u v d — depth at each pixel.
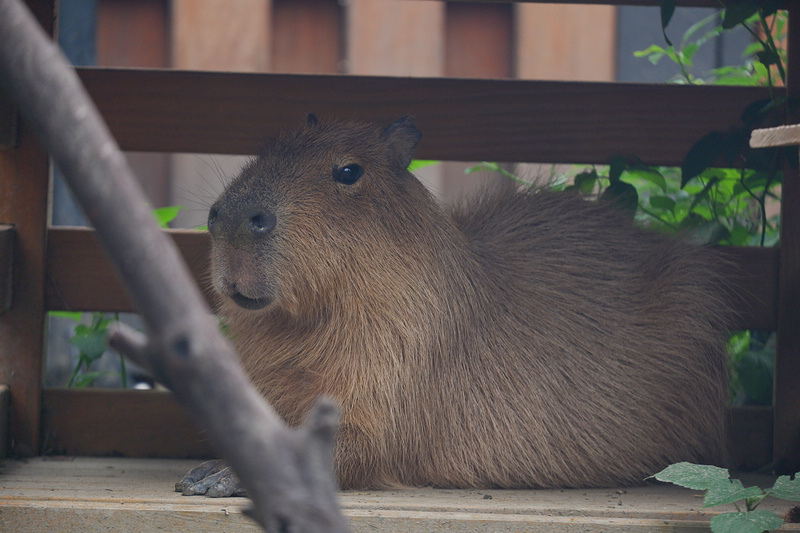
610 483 3.92
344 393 3.67
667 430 4.04
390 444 3.69
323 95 4.73
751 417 4.52
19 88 1.12
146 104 4.70
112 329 1.12
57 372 6.83
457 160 4.74
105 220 1.12
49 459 4.47
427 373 3.77
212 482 3.35
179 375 1.14
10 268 4.41
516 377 3.90
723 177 5.03
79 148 1.11
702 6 4.67
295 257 3.55
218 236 3.53
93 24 6.99
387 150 3.92
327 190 3.68
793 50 4.51
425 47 7.20
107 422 4.65
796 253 4.48
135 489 3.55
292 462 1.22
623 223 4.51
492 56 7.30
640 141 4.72
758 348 5.20
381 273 3.71
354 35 7.16
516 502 3.41
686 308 4.19
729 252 4.59
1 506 3.04
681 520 3.11
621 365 4.03
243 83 4.71
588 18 7.21
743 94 4.71
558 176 5.27
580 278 4.22
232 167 7.25
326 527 1.22
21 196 4.51
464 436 3.82
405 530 3.02
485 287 4.00
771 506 3.41
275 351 3.86
